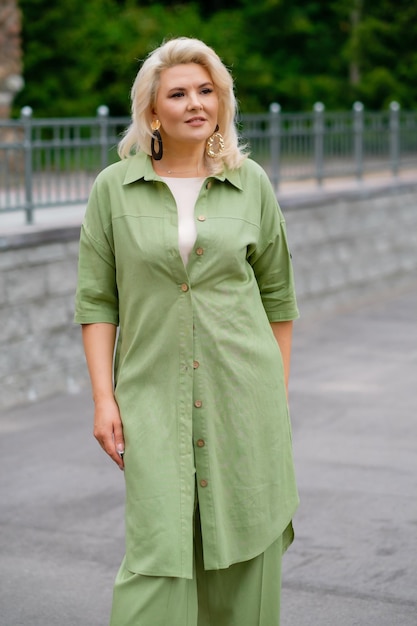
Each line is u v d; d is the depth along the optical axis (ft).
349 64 105.60
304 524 18.61
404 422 26.17
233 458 10.72
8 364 27.86
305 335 38.99
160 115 10.78
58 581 16.25
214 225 10.61
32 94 80.79
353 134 46.65
